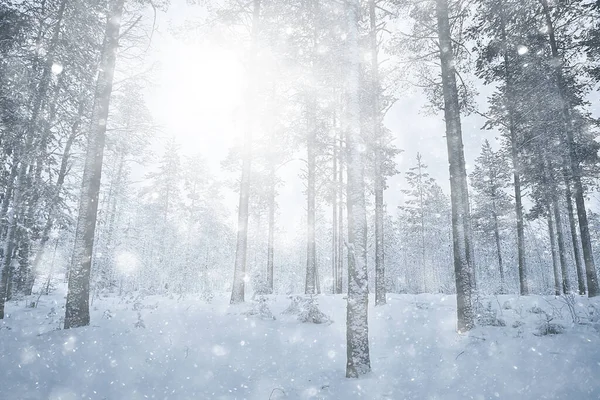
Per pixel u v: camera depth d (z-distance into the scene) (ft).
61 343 20.54
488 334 21.17
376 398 13.14
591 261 38.60
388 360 18.39
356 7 21.27
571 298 24.79
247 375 16.67
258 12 43.01
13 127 34.32
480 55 36.73
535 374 13.17
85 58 40.09
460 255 24.82
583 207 40.24
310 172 53.67
